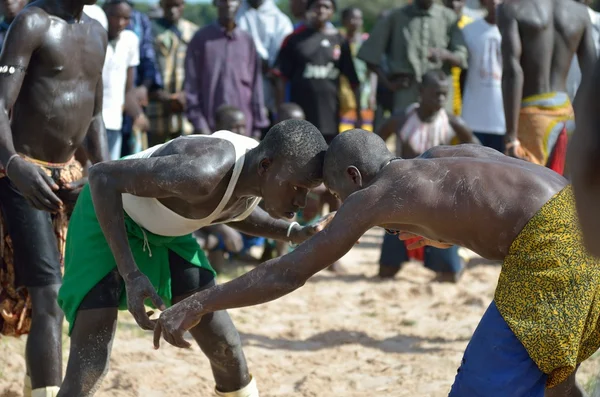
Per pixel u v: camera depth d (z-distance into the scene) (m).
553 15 10.79
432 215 5.45
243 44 15.23
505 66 10.79
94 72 7.71
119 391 8.28
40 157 7.50
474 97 14.67
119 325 10.55
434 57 15.03
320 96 15.44
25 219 7.23
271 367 9.21
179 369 9.02
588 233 3.87
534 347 5.33
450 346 10.06
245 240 14.43
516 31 10.74
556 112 10.84
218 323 6.79
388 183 5.50
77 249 6.61
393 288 12.88
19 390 8.12
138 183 6.04
